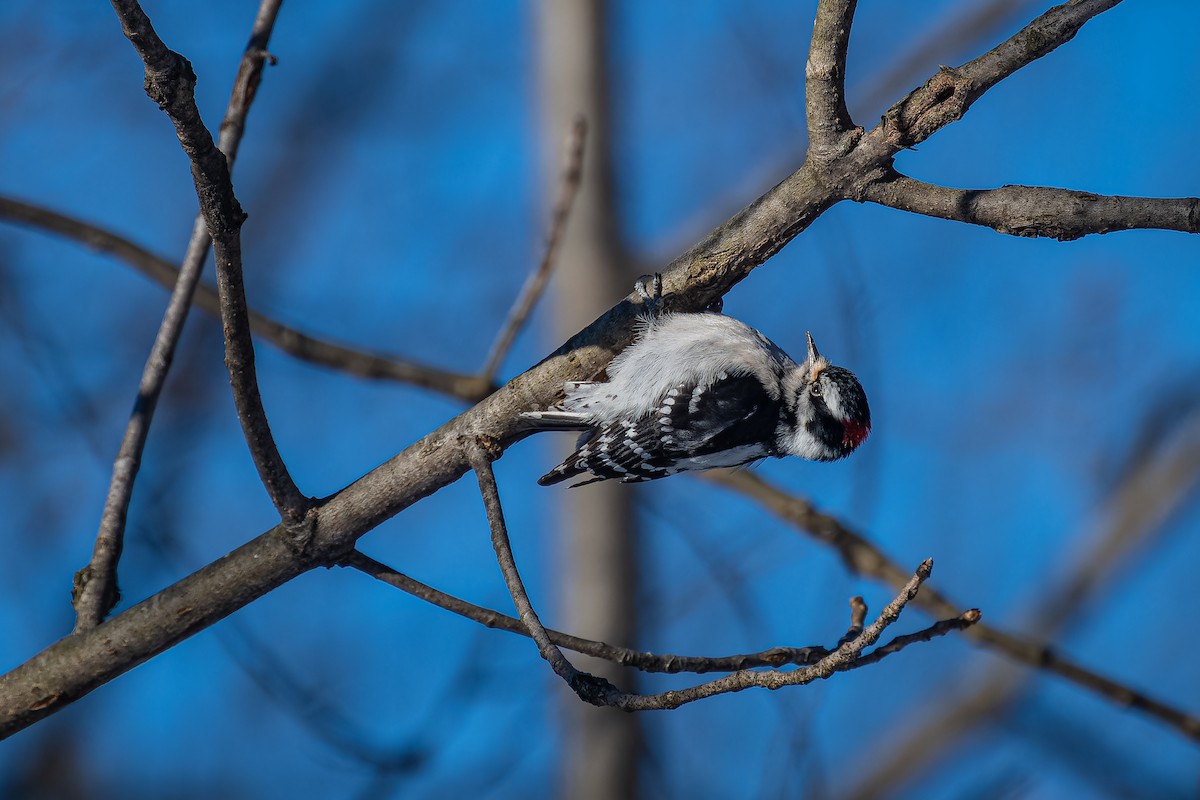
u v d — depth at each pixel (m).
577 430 10.95
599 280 14.54
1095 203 7.54
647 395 10.84
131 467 8.88
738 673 6.91
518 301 11.83
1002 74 7.77
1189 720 11.63
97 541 8.68
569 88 14.87
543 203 14.88
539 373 8.69
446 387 12.12
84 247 12.33
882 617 6.73
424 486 8.57
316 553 8.37
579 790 13.41
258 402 7.80
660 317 9.00
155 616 8.33
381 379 12.12
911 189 8.08
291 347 12.20
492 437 8.59
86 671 8.31
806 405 11.45
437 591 8.40
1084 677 11.83
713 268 8.68
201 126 6.56
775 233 8.53
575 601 14.13
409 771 12.29
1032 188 7.75
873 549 12.25
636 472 11.19
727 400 11.02
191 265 9.27
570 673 7.11
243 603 8.49
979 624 11.99
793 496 12.45
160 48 6.27
